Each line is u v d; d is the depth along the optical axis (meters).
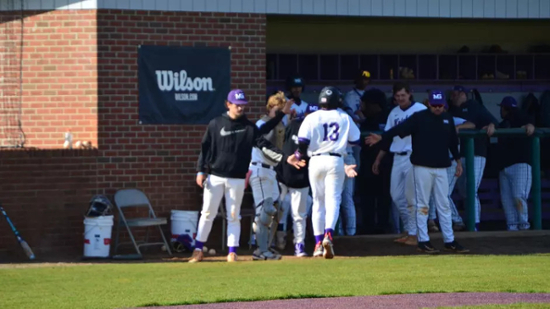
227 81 38.00
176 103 37.44
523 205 40.59
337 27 47.69
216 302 22.52
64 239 36.12
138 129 36.97
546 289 24.39
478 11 40.66
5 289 25.84
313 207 34.25
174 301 22.70
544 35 50.38
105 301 23.00
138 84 36.94
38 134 37.06
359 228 40.66
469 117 40.66
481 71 49.75
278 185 35.12
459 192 41.72
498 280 26.14
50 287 26.17
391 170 38.47
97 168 36.41
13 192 35.69
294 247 37.12
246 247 37.94
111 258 34.62
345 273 28.42
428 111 34.66
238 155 32.91
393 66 48.66
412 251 35.66
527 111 48.88
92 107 36.59
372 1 39.44
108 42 36.59
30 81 37.03
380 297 23.00
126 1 36.75
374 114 41.25
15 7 36.97
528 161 40.41
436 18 40.78
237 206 33.44
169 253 36.03
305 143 32.75
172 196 37.44
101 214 34.72
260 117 37.94
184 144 37.56
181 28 37.44
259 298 23.03
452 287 24.75
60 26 36.78
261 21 38.25
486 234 39.22
